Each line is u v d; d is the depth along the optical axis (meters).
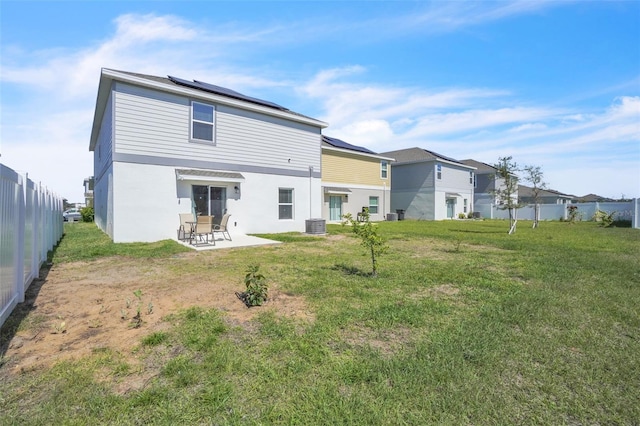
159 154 10.12
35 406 2.04
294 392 2.20
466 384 2.31
